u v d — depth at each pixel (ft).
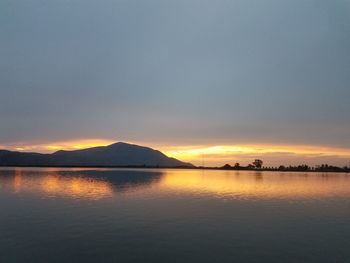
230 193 195.11
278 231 96.22
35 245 79.71
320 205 148.77
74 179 293.43
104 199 154.71
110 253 74.59
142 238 86.38
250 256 73.82
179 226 100.27
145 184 250.57
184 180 316.81
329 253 76.23
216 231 94.94
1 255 72.69
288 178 391.24
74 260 70.13
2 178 298.15
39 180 275.59
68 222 103.55
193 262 69.72
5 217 110.93
